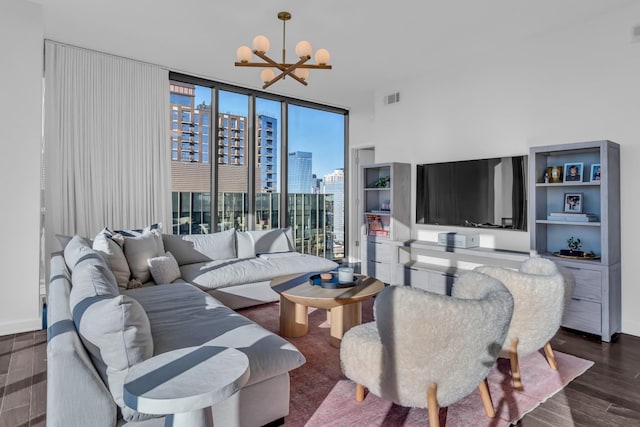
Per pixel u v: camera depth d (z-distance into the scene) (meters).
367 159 7.04
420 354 1.58
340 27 3.66
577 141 3.58
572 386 2.34
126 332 1.42
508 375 2.47
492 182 4.23
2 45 3.20
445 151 4.75
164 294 2.90
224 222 5.35
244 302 3.84
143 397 1.05
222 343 1.94
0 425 1.92
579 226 3.54
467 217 4.48
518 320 2.29
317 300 2.70
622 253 3.32
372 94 5.86
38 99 3.35
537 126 3.88
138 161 4.50
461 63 4.55
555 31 3.73
